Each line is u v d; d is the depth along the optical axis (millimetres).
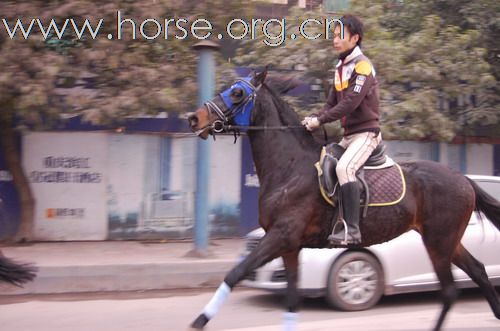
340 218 5734
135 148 12492
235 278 5441
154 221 12625
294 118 5988
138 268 9289
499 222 6539
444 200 6176
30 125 11125
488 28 13172
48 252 10672
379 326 6941
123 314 7676
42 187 12008
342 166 5691
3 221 11789
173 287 9422
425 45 12031
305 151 5883
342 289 7551
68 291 9000
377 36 11750
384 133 11164
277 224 5660
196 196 10203
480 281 6449
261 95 5836
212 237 12961
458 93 12414
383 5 13836
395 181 5996
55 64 9727
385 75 11445
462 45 12398
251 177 13195
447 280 6246
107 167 12344
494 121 12977
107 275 9164
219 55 11906
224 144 13000
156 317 7527
